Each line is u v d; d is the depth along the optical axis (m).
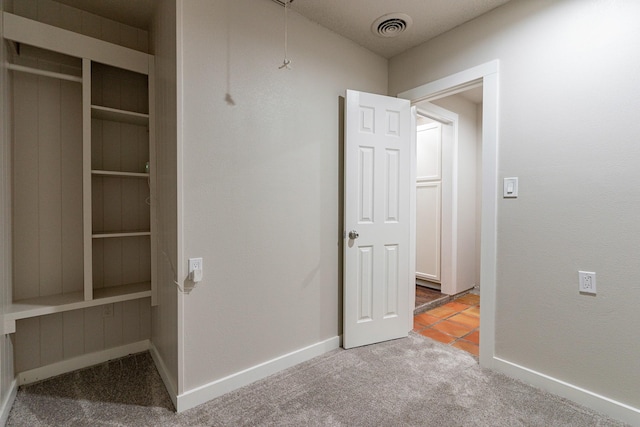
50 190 1.99
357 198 2.39
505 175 2.03
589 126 1.70
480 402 1.74
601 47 1.66
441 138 3.82
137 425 1.54
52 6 1.94
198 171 1.70
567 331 1.79
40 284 1.96
